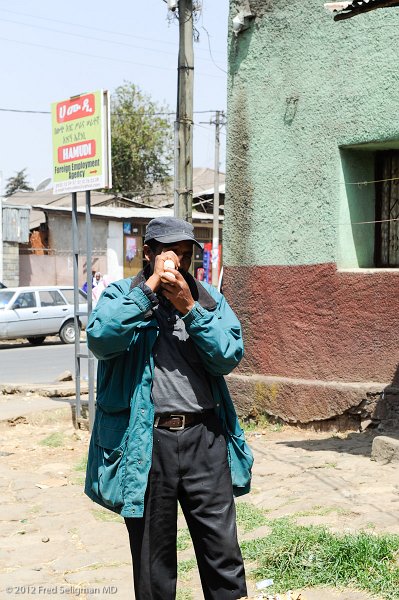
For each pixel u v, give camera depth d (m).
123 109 42.53
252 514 5.38
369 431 7.83
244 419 8.87
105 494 3.30
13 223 28.81
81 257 32.06
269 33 8.65
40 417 9.38
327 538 4.50
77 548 5.15
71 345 22.12
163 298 3.42
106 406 3.35
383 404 7.73
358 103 7.90
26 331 21.47
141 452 3.24
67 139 8.73
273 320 8.69
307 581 4.14
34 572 4.74
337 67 8.07
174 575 3.38
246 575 4.36
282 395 8.50
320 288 8.26
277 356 8.66
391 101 7.64
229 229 9.05
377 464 6.63
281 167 8.59
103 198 38.28
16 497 6.32
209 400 3.39
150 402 3.28
